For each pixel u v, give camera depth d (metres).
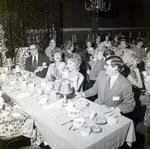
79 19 9.50
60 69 3.78
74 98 2.73
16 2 6.80
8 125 2.21
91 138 1.75
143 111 3.84
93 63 4.90
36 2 7.42
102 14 10.52
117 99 2.54
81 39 9.77
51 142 2.03
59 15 8.58
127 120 2.09
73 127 1.94
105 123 2.01
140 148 2.73
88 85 4.36
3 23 6.56
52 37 8.30
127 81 2.55
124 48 5.77
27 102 2.66
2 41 6.54
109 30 11.20
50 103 2.57
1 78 3.80
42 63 4.59
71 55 2.87
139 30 12.93
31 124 2.30
